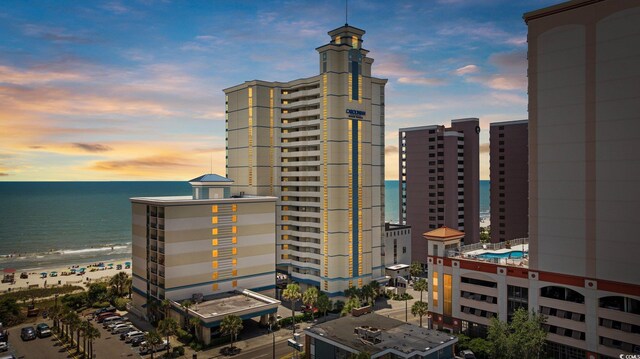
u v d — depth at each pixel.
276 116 136.00
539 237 79.88
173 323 85.31
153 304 101.75
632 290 67.69
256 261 116.75
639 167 68.62
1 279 170.62
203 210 107.00
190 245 104.62
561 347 76.06
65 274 177.75
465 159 172.62
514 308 82.88
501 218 170.50
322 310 106.44
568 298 76.38
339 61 121.38
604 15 72.56
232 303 101.31
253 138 135.00
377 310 115.44
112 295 125.38
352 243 121.38
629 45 69.88
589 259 73.75
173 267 101.88
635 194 69.00
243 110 139.25
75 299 119.38
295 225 131.88
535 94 81.19
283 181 136.50
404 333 77.62
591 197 73.75
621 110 70.62
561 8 77.25
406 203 178.38
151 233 108.06
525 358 71.00
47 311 111.50
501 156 170.75
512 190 167.50
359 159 123.88
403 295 126.69
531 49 81.75
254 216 116.44
